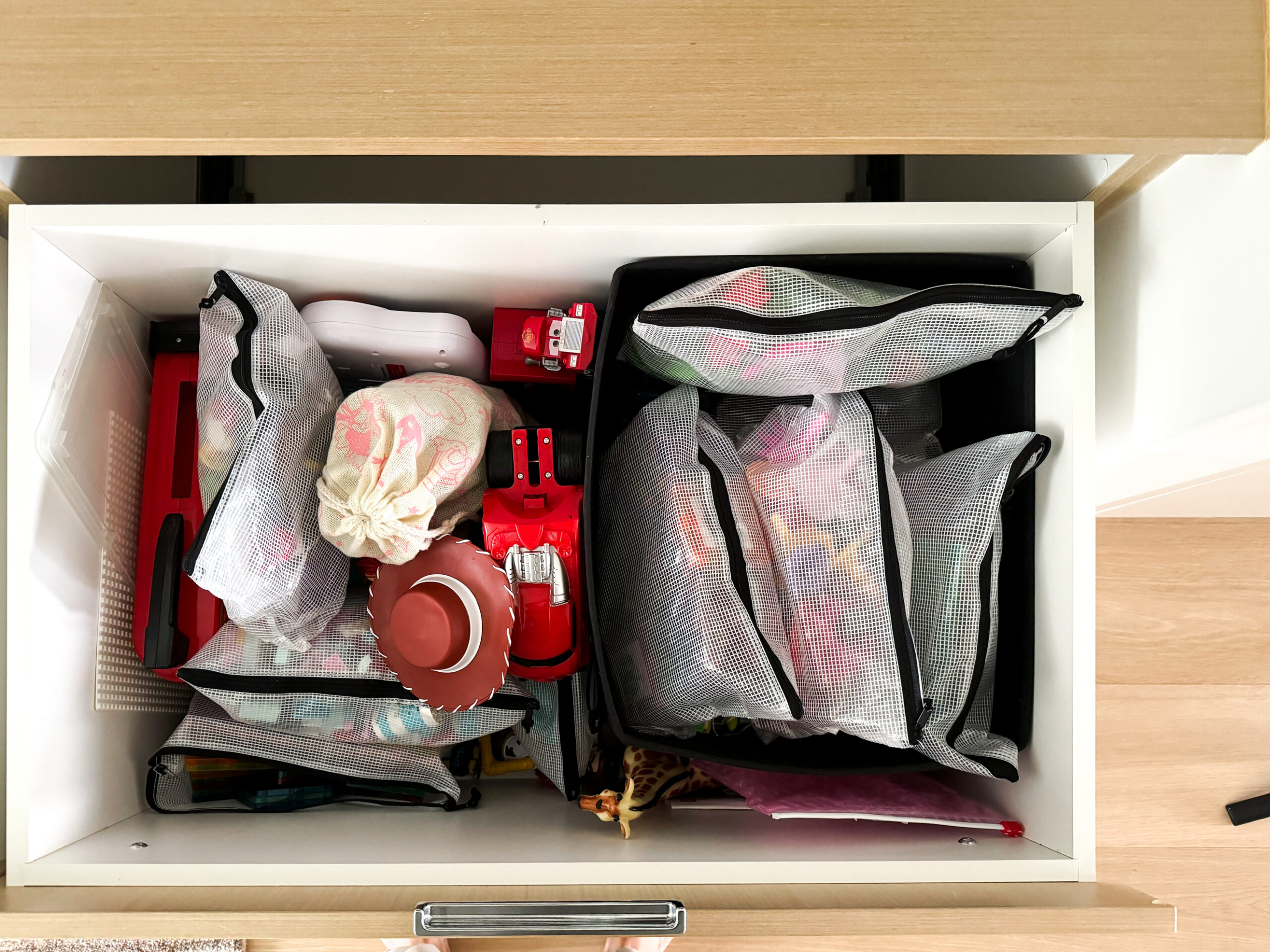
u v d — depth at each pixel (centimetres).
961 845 75
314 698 82
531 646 78
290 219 69
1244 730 132
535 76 65
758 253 75
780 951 129
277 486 74
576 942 127
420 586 74
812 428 78
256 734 82
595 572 76
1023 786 78
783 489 77
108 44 65
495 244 73
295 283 81
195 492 83
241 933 65
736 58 65
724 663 71
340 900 67
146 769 86
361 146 66
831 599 75
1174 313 73
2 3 65
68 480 75
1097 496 109
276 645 81
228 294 74
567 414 99
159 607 79
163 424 84
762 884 70
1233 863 130
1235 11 65
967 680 75
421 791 87
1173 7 65
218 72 65
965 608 75
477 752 101
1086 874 71
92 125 65
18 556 69
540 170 92
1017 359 79
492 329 93
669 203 92
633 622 81
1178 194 72
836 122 65
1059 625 73
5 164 84
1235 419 66
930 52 65
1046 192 84
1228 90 65
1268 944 129
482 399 81
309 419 78
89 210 69
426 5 65
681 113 65
